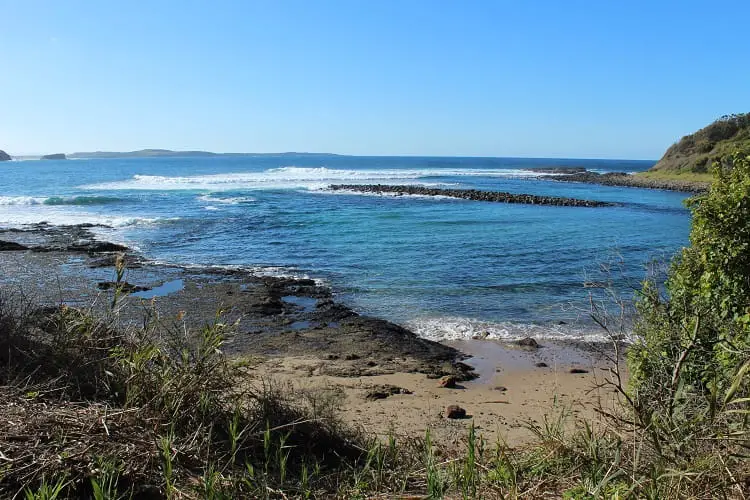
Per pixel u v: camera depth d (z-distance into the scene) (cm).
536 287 1460
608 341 1040
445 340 1064
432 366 898
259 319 1152
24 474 285
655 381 406
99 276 1478
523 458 365
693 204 583
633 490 277
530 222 2905
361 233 2403
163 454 312
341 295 1378
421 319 1195
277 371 841
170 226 2548
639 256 1930
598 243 2222
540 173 10262
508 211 3469
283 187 5225
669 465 298
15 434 313
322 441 408
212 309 1193
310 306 1270
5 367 408
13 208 3219
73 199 3519
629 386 525
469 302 1327
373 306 1290
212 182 5884
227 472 325
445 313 1240
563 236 2398
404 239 2244
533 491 312
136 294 1305
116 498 276
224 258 1831
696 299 500
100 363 422
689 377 438
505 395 774
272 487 318
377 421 639
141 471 304
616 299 571
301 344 1001
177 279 1486
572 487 311
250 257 1853
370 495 322
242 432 344
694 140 7700
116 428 337
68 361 420
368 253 1936
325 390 699
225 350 955
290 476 346
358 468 364
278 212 3198
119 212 3084
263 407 411
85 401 370
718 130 7438
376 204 3784
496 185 6338
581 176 8044
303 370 850
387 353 964
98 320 483
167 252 1923
